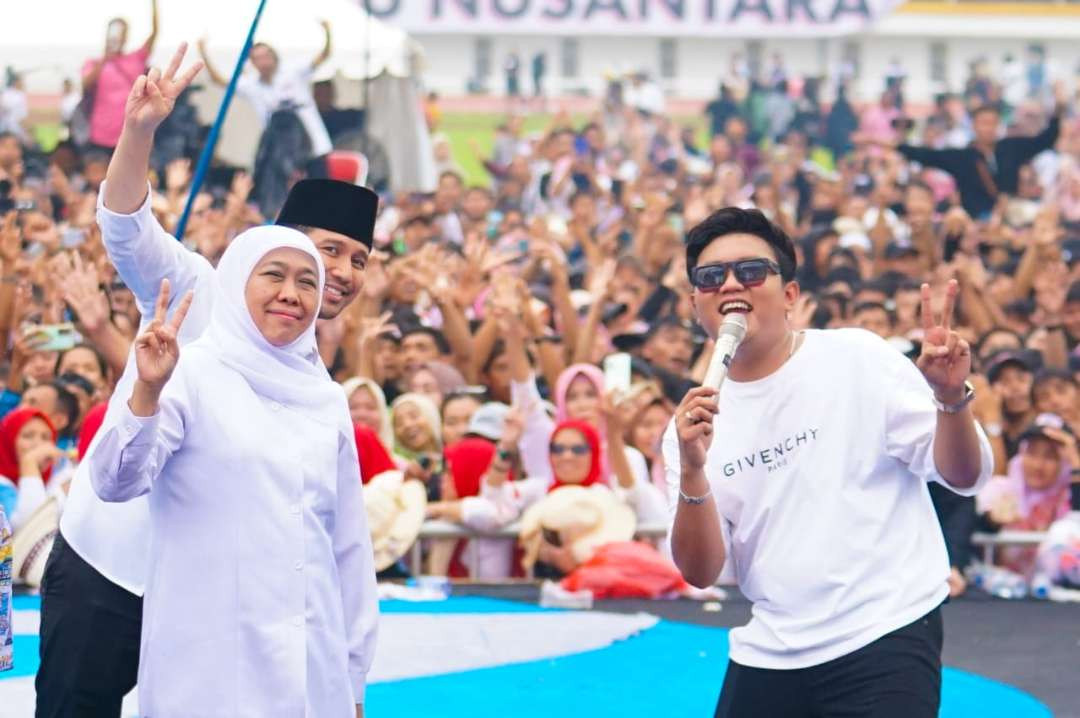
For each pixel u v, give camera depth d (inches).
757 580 234.2
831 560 228.2
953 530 466.9
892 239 807.1
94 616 251.4
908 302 634.2
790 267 238.2
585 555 476.4
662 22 1279.5
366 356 534.3
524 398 500.7
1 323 567.2
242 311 225.5
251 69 697.6
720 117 1451.8
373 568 236.5
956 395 220.1
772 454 232.8
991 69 1716.3
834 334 237.3
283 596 220.8
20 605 437.7
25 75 931.3
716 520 228.8
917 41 1727.4
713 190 938.1
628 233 896.9
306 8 714.2
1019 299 681.0
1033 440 492.7
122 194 253.6
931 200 768.3
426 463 507.5
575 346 601.9
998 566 494.3
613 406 482.0
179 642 220.1
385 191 733.9
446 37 1658.5
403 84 722.8
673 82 1654.8
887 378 231.9
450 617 441.4
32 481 461.1
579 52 1657.2
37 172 860.6
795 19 1266.0
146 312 265.7
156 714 221.3
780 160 1257.4
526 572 492.7
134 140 252.5
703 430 221.1
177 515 221.8
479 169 1561.3
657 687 370.0
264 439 222.4
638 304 684.7
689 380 521.7
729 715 235.8
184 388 219.8
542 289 655.8
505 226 859.4
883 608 225.9
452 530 486.9
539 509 481.1
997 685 374.9
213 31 699.4
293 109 700.7
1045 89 1635.1
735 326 227.1
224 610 219.1
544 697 358.6
